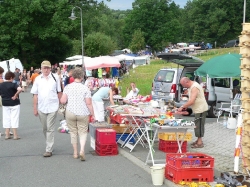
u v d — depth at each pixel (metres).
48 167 7.97
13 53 46.50
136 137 10.22
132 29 101.81
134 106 10.42
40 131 12.60
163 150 9.41
